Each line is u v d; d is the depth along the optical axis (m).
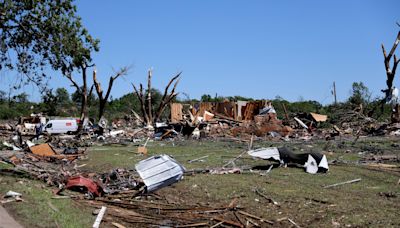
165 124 38.66
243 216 11.22
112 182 15.41
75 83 43.12
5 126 46.56
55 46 14.40
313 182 15.25
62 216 9.98
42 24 14.33
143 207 12.13
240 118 45.75
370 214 10.96
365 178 16.00
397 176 16.36
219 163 20.30
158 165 14.34
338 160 20.38
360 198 12.78
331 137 34.44
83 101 44.09
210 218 11.09
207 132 38.19
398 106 39.06
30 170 16.62
